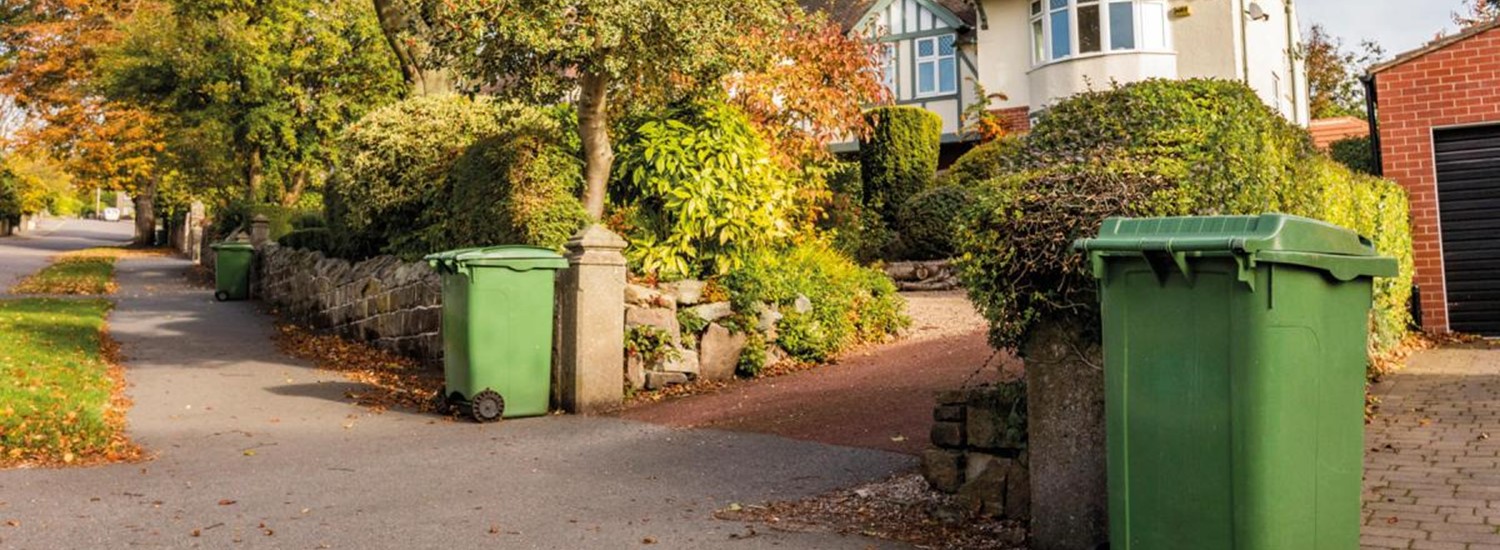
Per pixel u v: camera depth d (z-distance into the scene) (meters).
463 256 8.78
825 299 11.30
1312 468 3.58
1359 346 3.79
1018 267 4.62
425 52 15.57
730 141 11.12
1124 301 3.83
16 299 18.55
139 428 8.34
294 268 17.66
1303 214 7.11
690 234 10.88
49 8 36.09
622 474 6.65
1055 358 4.66
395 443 7.82
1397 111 11.91
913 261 17.86
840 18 27.31
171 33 29.48
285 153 30.55
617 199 11.61
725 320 10.59
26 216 58.69
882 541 4.94
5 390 8.69
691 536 5.12
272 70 28.80
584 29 9.46
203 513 5.69
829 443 7.32
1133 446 3.79
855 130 14.04
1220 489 3.56
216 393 10.12
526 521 5.50
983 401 5.24
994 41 24.38
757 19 10.45
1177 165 5.01
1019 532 4.91
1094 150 5.77
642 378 9.91
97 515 5.62
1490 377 8.43
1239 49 21.66
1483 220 11.53
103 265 28.33
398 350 13.15
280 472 6.79
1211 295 3.59
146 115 34.75
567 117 12.14
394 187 13.16
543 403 9.12
